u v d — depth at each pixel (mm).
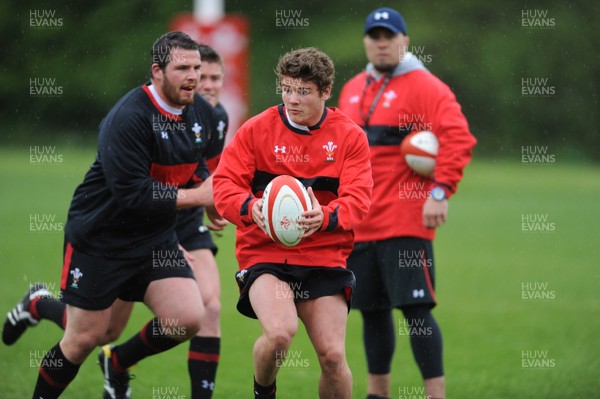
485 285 40500
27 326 23797
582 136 117188
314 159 18094
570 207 67438
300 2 125188
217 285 22969
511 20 121000
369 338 23094
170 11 123688
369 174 18188
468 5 121312
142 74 120250
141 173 19062
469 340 30219
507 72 117688
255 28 123812
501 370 25906
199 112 20438
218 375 25406
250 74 120688
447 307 35844
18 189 67000
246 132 18094
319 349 17328
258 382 17656
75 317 19281
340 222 17359
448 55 118000
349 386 17438
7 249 45406
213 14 60125
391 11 23609
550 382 24375
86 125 118188
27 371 24641
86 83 117938
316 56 17531
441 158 22703
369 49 23656
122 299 20219
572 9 121312
